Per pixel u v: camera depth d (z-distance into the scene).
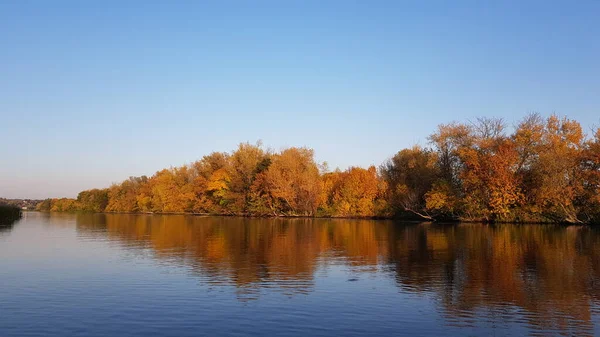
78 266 24.44
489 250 31.30
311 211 90.50
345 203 85.25
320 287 19.09
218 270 23.19
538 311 15.39
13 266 24.44
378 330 13.37
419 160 77.69
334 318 14.53
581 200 58.72
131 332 13.09
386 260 26.70
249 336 12.77
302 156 93.56
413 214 79.06
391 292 18.20
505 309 15.66
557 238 39.94
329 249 32.31
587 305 16.17
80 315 14.77
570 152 59.19
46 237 43.16
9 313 15.02
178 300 16.75
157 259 27.16
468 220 68.19
